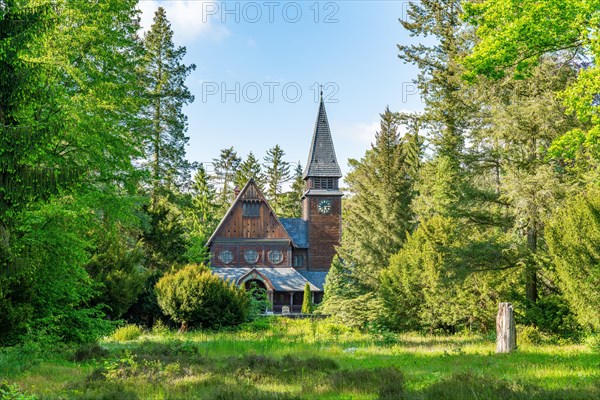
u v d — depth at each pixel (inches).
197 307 1370.6
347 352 804.6
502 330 733.3
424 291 1103.6
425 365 604.1
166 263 1606.8
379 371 502.3
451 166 1072.2
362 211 1603.1
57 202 710.5
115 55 837.2
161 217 1637.6
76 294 815.7
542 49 602.9
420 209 1563.7
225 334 1268.5
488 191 986.7
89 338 836.6
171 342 884.6
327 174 2613.2
